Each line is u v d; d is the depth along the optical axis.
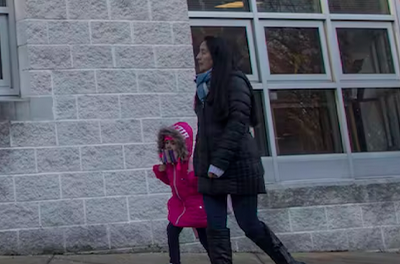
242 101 3.48
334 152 6.16
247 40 6.16
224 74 3.54
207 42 3.71
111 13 5.48
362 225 5.74
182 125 4.34
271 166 5.85
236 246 5.37
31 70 5.16
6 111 5.01
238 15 6.14
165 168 4.25
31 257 4.80
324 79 6.29
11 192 4.93
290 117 6.11
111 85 5.35
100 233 5.09
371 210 5.80
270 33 6.26
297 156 5.98
